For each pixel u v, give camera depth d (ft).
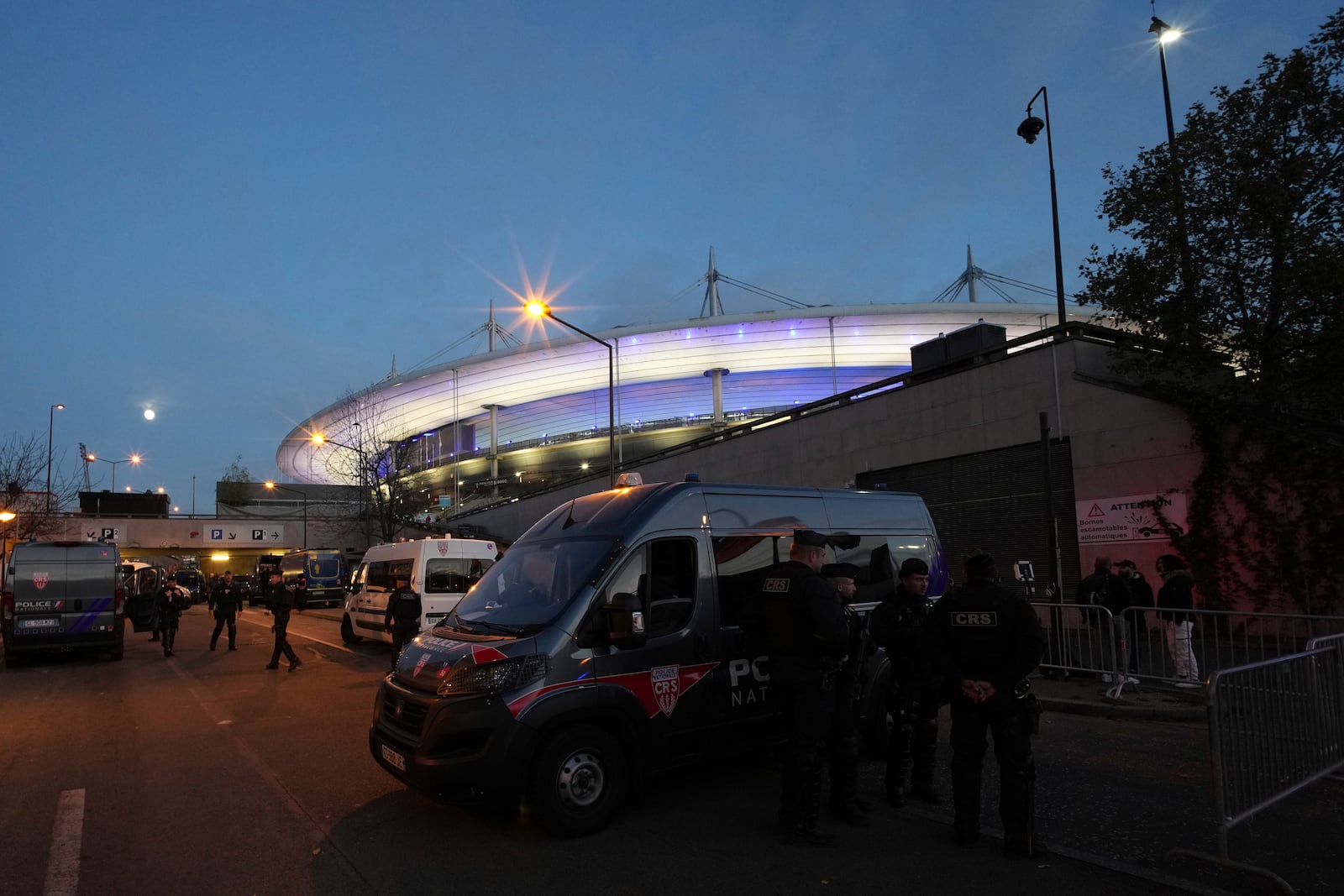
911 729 18.28
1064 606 33.01
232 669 44.55
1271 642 26.63
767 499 21.34
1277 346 39.52
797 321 228.43
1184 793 18.51
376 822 17.31
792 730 15.83
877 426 65.51
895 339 231.91
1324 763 17.54
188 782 20.88
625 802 18.43
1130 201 42.91
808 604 15.67
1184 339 41.75
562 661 16.29
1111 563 47.44
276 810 18.35
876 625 18.39
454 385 258.57
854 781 17.11
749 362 244.01
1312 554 38.88
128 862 15.30
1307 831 15.81
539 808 15.57
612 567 17.60
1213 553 42.50
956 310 225.15
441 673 16.21
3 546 84.53
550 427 281.54
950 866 14.51
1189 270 41.39
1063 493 50.96
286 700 33.71
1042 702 28.91
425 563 48.52
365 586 55.98
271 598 44.24
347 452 194.18
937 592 25.45
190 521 207.31
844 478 68.69
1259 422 40.91
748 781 20.13
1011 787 14.89
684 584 18.66
